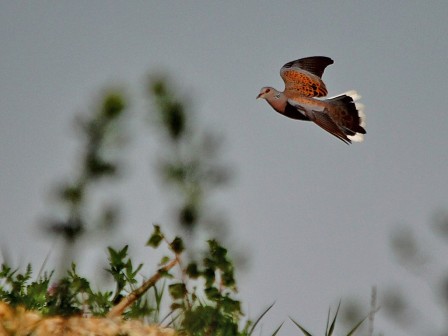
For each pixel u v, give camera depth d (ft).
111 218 21.93
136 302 35.37
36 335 31.58
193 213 25.80
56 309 33.94
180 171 25.41
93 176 21.66
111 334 32.76
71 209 21.65
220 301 33.96
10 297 35.76
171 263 34.17
